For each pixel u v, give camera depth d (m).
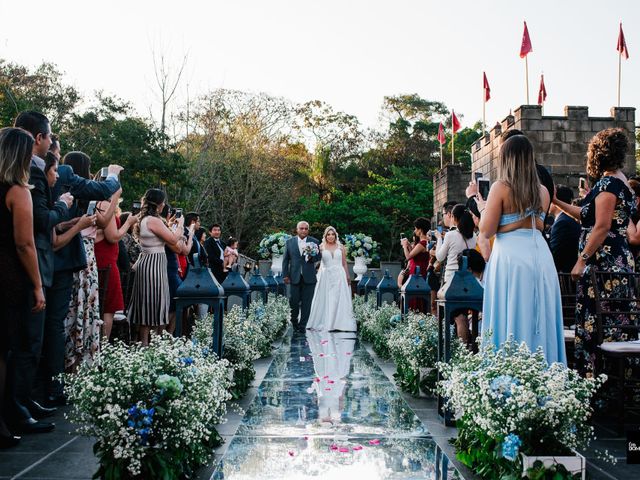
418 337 5.54
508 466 2.96
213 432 3.69
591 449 3.76
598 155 4.68
